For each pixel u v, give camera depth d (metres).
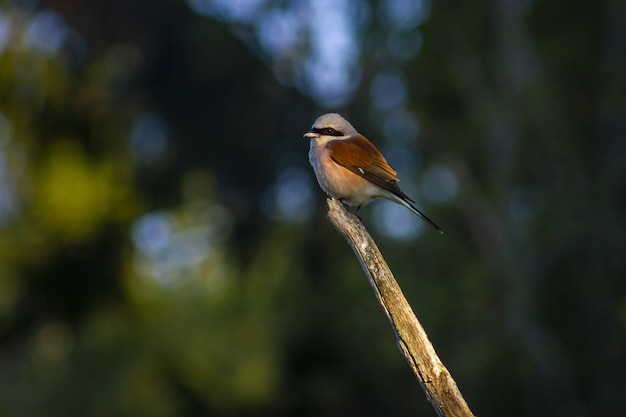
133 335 16.66
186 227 18.66
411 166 18.94
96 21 16.84
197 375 17.48
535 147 19.06
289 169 18.73
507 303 17.45
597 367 17.97
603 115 19.48
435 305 17.16
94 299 15.42
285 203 18.78
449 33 19.64
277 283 17.84
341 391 17.38
